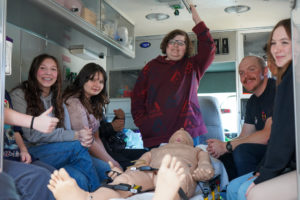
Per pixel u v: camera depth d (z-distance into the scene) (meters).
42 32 2.93
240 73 2.51
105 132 3.15
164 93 2.87
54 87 2.47
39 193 1.67
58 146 2.20
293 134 1.42
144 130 2.94
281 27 1.61
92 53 3.68
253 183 1.54
